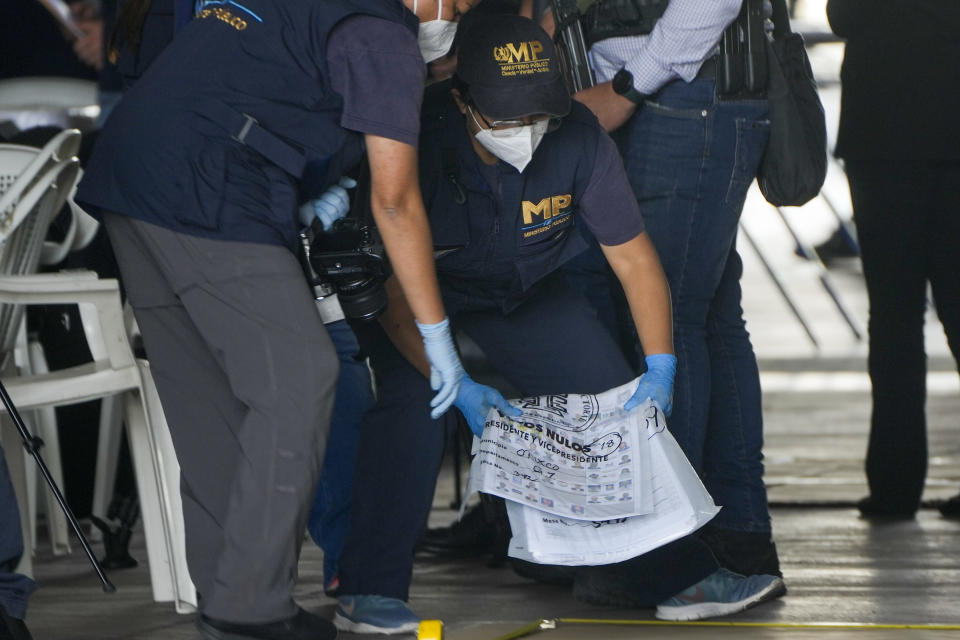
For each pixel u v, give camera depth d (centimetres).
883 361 1479
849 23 1437
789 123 1076
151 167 811
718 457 1129
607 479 913
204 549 874
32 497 1373
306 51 804
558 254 983
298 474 807
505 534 1178
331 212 874
